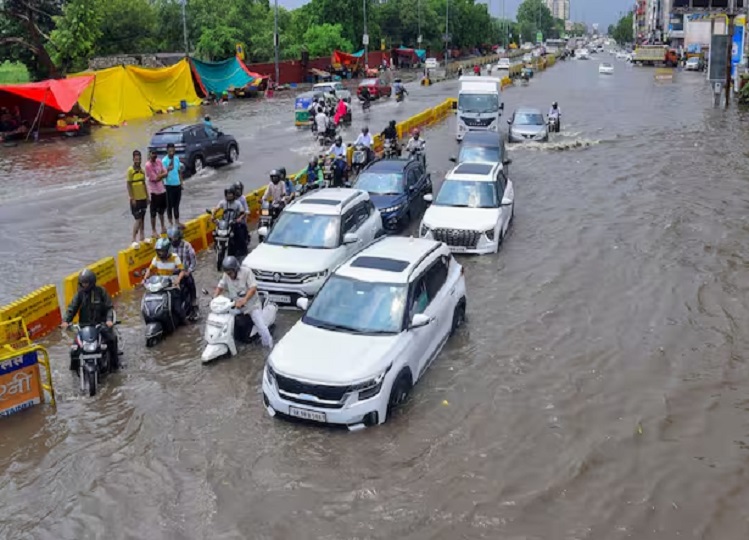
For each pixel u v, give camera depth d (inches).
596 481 284.8
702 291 495.2
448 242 585.0
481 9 5034.5
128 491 283.4
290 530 257.8
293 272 469.7
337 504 272.2
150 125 1513.3
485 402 348.2
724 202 745.0
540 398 352.2
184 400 355.6
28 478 293.1
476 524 259.4
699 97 1931.6
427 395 355.6
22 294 504.1
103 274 492.1
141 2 2378.2
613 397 352.8
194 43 2642.7
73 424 334.0
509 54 5132.9
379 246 422.0
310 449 309.4
